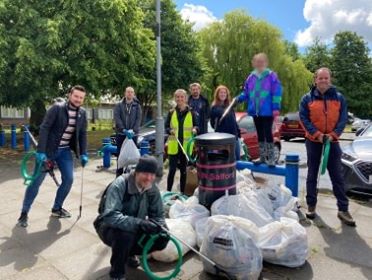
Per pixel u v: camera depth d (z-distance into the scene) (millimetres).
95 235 4555
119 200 3273
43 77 12703
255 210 4156
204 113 6855
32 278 3521
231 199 4258
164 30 20891
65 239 4430
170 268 3715
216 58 27688
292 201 4836
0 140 13555
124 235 3203
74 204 5879
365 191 6070
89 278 3527
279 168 5809
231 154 4668
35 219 5105
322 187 7328
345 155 6402
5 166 9438
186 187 6074
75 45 13078
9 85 12398
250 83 5832
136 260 3695
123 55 15406
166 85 21031
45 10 13070
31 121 16156
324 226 4863
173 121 6156
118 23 14633
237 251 3291
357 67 51406
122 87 16266
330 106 4910
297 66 29266
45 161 4762
